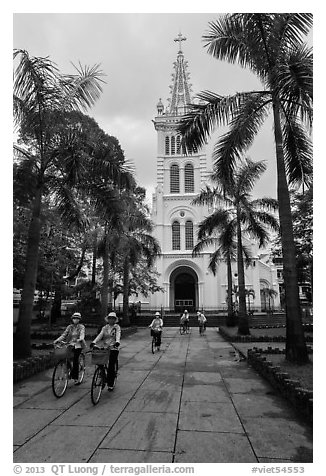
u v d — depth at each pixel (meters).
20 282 16.86
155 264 37.94
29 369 8.61
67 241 21.39
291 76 8.74
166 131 42.75
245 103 10.48
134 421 5.46
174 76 47.66
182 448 4.52
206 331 22.77
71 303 35.06
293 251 9.24
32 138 11.29
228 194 18.70
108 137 16.11
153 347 13.45
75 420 5.51
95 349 6.71
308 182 11.28
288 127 11.19
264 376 8.45
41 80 10.04
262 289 39.22
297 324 8.73
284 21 9.66
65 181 11.48
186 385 7.81
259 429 5.14
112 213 12.79
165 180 41.53
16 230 13.63
